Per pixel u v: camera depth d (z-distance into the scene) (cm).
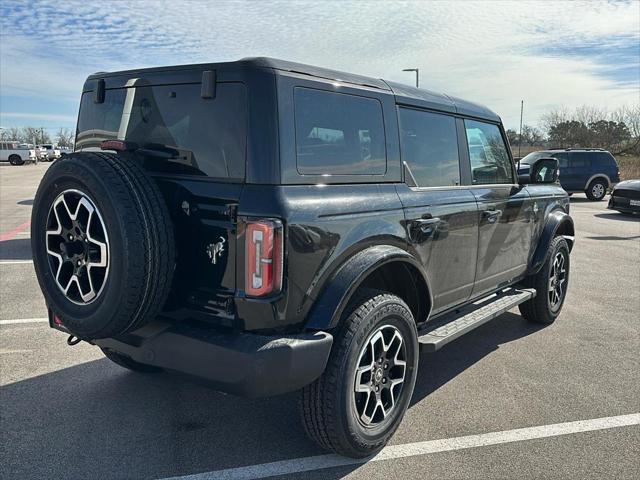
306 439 325
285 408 366
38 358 444
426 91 381
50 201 278
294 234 255
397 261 313
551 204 546
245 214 252
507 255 466
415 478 286
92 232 261
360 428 292
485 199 418
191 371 265
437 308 381
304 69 280
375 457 306
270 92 258
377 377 304
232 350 251
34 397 375
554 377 421
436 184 375
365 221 294
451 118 398
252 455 307
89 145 341
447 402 376
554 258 538
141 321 265
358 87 310
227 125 264
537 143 4831
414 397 384
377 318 292
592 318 582
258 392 251
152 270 255
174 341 268
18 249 898
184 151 279
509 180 484
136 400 372
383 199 312
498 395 388
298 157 267
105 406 363
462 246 391
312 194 270
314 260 266
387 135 327
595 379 418
